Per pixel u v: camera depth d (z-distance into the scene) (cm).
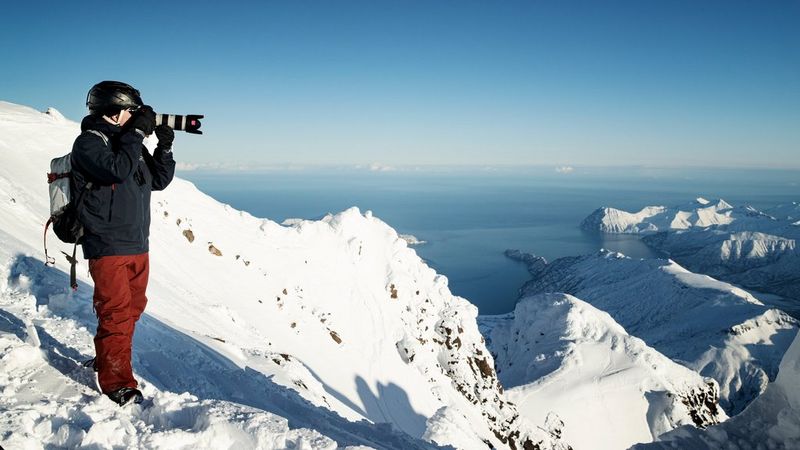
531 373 12394
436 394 4644
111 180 351
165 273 2091
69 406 355
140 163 386
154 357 596
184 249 2720
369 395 3559
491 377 6328
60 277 818
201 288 2469
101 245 371
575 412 10444
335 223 5400
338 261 4922
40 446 300
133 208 375
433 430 1700
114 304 377
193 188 3531
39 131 2128
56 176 369
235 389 642
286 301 3541
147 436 327
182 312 1541
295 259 4153
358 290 4856
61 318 594
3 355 392
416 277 6072
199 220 3150
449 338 5931
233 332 1800
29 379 378
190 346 751
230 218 3691
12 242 838
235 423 358
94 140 347
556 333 13562
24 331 486
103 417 357
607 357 12219
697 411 11456
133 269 399
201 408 377
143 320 762
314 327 3662
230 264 3116
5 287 668
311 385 1571
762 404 492
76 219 370
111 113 369
